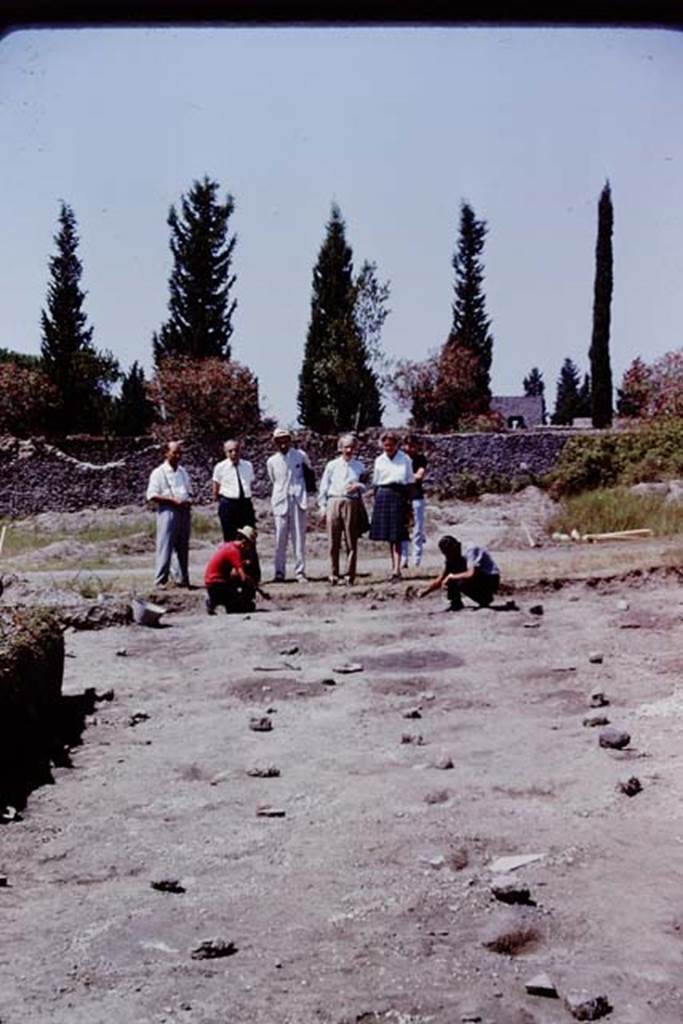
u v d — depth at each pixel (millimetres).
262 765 7402
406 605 14078
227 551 14031
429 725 8594
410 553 18422
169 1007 3984
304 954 4523
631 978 4234
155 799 6863
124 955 4535
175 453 15391
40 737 8242
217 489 15742
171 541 15359
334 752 7883
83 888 5379
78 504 36656
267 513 30906
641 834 5914
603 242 48219
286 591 14859
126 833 6203
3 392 47125
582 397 78875
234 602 14039
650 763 7250
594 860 5555
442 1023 3852
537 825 6129
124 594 14484
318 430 49031
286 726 8703
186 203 51000
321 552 23891
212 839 6090
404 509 15281
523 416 78188
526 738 8055
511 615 13078
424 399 49594
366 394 47844
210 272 51031
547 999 4074
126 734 8523
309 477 16391
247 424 45156
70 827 6340
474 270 56312
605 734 7691
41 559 22594
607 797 6570
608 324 48125
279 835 6113
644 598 14008
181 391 44719
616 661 10609
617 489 28797
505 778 7062
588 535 23828
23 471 36562
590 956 4449
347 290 49781
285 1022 3869
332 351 47750
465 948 4562
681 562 15562
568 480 33062
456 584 13570
